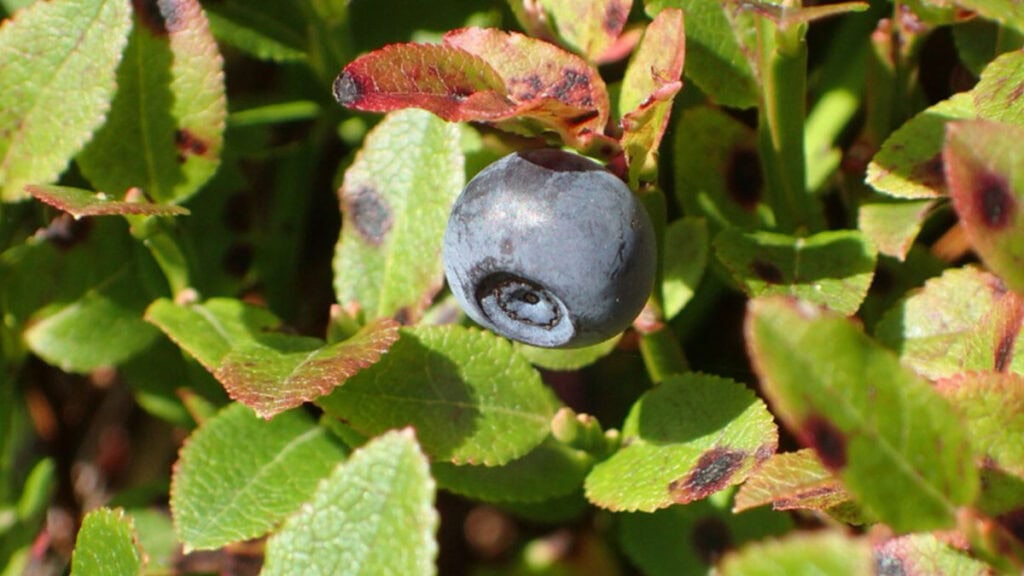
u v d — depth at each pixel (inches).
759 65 4.0
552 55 3.8
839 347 3.0
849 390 3.0
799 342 3.0
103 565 3.7
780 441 4.2
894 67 4.2
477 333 3.9
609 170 3.7
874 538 3.4
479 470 4.0
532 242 3.5
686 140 4.2
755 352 3.0
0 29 4.1
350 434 3.9
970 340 3.6
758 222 4.2
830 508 3.5
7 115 4.1
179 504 3.9
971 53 4.1
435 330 3.9
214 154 4.2
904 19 4.1
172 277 4.2
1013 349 3.6
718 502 4.1
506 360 3.9
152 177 4.2
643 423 3.8
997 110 3.7
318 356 3.8
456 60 3.6
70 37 4.1
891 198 4.0
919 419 3.1
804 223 4.1
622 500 3.7
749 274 3.9
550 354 4.0
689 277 4.1
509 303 3.7
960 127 3.2
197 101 4.2
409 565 3.4
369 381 3.8
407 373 3.9
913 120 3.9
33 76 4.1
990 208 3.2
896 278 4.2
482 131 4.2
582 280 3.5
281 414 4.0
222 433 4.0
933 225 4.2
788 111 4.0
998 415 3.3
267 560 3.4
